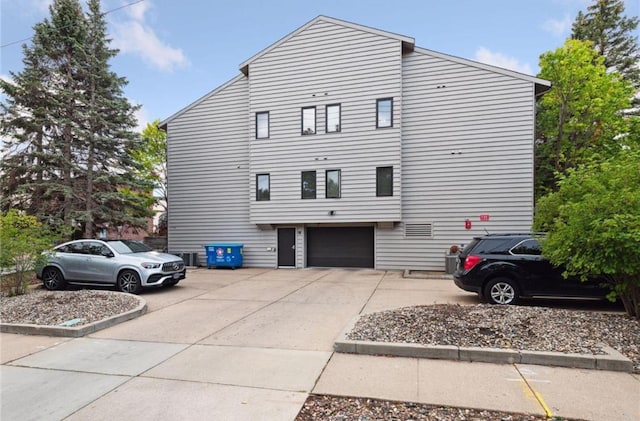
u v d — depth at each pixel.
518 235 7.83
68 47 15.14
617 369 4.01
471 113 14.04
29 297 8.02
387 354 4.62
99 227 16.91
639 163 5.68
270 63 15.94
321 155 15.16
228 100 17.20
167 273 9.99
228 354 4.79
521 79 13.54
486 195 13.80
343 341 4.81
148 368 4.32
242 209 16.81
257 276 13.33
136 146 16.06
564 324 5.14
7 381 4.00
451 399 3.39
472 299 8.54
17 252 8.55
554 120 19.69
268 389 3.68
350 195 14.77
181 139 17.78
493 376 3.91
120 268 9.67
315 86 15.33
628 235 4.96
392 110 14.37
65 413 3.26
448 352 4.43
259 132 16.09
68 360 4.64
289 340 5.39
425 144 14.51
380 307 7.69
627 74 23.44
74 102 15.19
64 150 14.76
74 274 10.03
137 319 6.80
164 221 31.59
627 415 3.07
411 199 14.59
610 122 18.50
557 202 7.04
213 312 7.37
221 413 3.19
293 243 16.12
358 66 14.82
